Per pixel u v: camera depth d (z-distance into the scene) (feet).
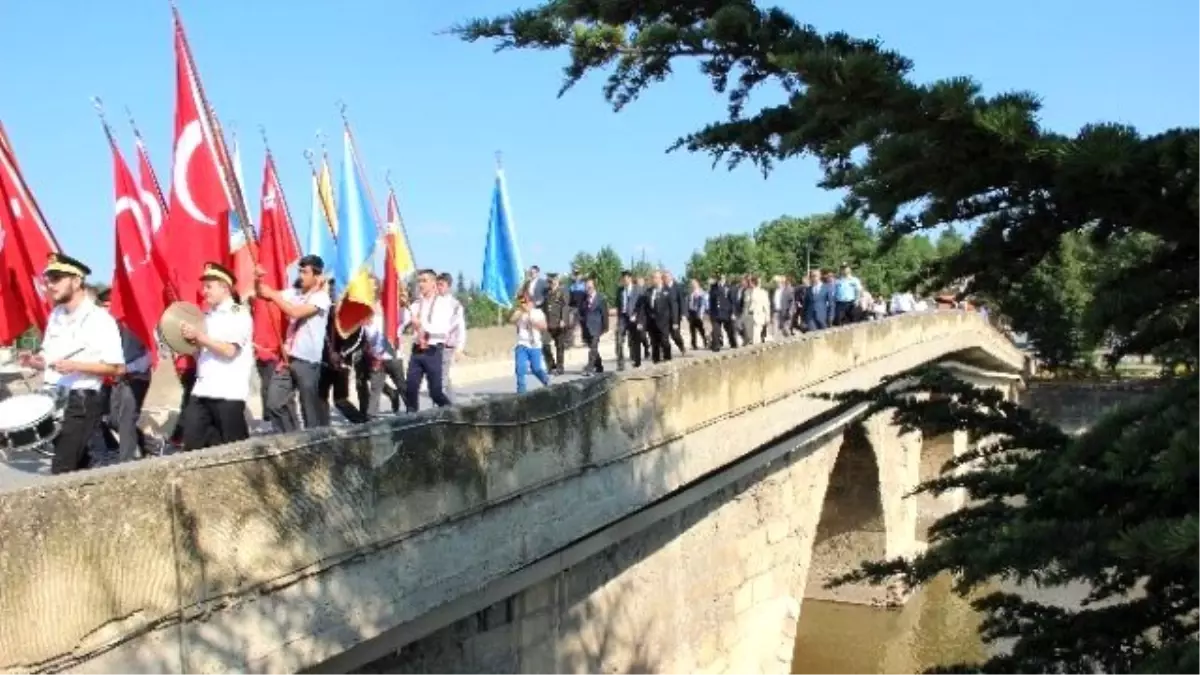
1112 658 13.74
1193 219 11.14
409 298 57.93
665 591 41.81
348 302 38.81
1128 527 11.29
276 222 39.99
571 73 14.71
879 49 11.82
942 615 91.45
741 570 50.24
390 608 23.39
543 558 30.42
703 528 45.62
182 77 30.78
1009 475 15.43
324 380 39.55
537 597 32.30
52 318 29.17
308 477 21.08
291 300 36.01
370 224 43.14
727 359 42.73
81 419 29.25
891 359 75.15
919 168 11.37
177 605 18.10
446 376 45.52
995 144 10.85
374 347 45.83
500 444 27.61
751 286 90.63
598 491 32.78
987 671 14.65
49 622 15.90
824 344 57.16
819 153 13.11
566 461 30.91
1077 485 12.80
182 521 18.20
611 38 13.96
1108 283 12.20
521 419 28.58
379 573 23.09
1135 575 13.75
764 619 53.67
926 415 16.57
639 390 35.37
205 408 28.91
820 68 11.02
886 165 11.21
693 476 39.47
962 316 106.63
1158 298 11.84
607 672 36.94
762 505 53.01
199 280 31.01
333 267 51.60
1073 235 12.66
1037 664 14.25
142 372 36.37
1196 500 11.34
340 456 21.97
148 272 34.91
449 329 45.09
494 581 27.66
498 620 30.32
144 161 35.91
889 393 17.02
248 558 19.58
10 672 15.33
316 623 21.25
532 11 13.87
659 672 41.27
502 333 100.89
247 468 19.62
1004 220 12.59
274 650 20.16
